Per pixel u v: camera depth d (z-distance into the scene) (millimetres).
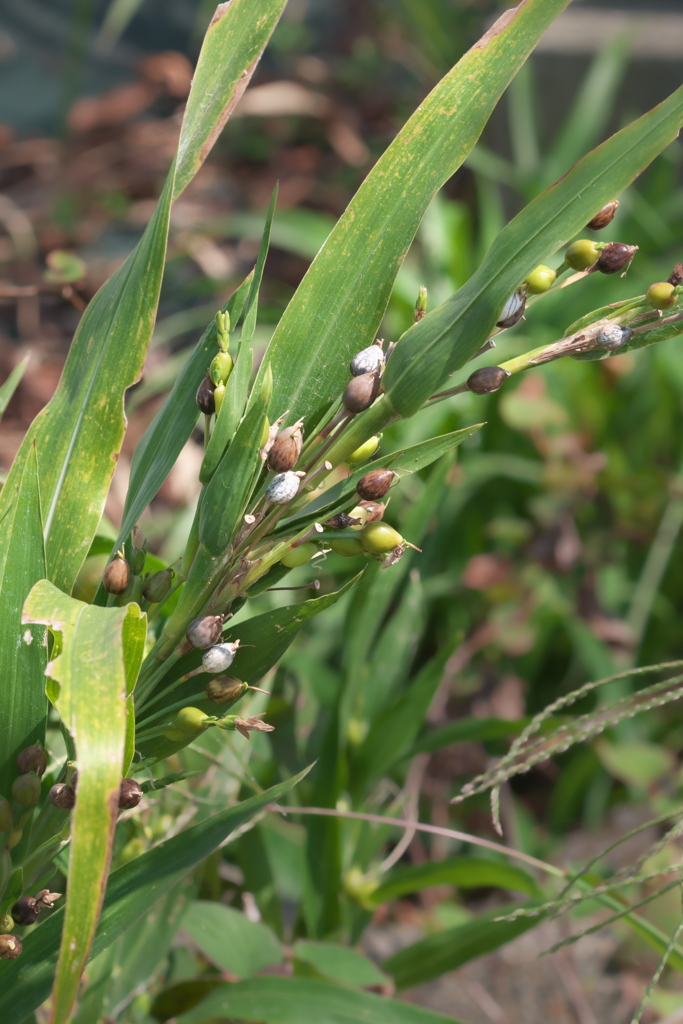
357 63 3613
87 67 4051
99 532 997
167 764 967
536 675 1890
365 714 1231
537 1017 1305
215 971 1088
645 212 2334
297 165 3082
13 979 773
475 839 967
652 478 1781
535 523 1868
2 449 1675
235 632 786
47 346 2268
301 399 779
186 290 2484
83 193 2873
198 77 806
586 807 1731
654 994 1311
